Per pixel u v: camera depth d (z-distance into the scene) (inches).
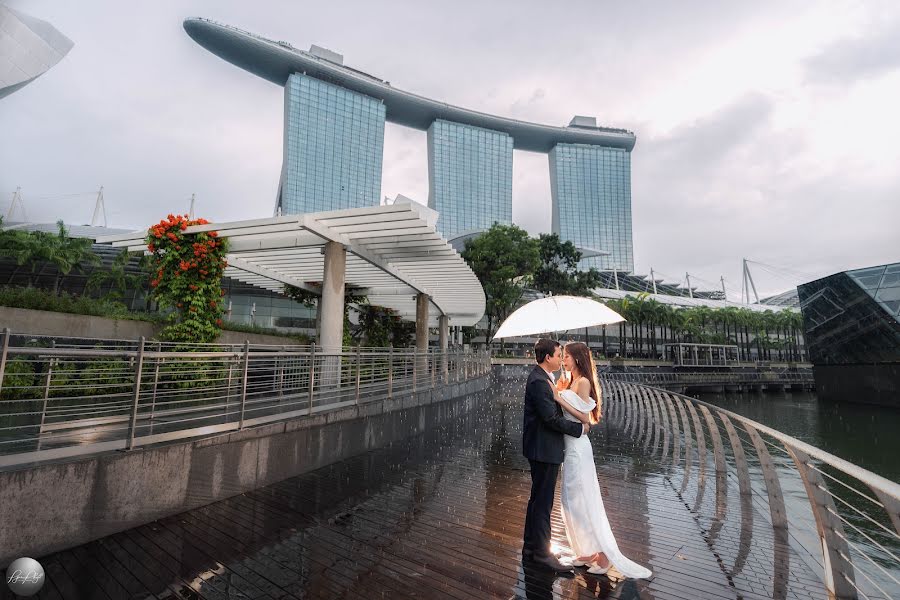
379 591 129.5
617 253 7007.9
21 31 1612.9
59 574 134.8
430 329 1305.4
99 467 159.2
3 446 168.1
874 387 1658.5
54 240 1146.7
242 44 5009.8
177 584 131.4
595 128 7500.0
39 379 271.6
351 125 5388.8
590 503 143.9
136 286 1141.7
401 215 360.2
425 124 6653.5
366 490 230.2
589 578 139.1
